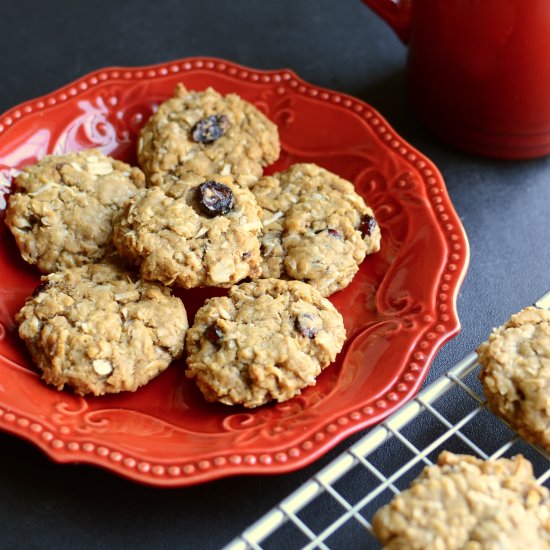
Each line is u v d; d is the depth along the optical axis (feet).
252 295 2.25
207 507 2.14
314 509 2.14
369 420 2.10
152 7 2.84
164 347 2.22
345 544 2.10
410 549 1.95
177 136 2.43
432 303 2.26
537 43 2.34
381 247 2.39
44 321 2.21
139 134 2.50
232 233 2.25
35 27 2.81
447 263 2.31
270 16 2.84
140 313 2.22
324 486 2.02
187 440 2.13
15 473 2.16
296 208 2.36
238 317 2.21
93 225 2.33
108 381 2.17
